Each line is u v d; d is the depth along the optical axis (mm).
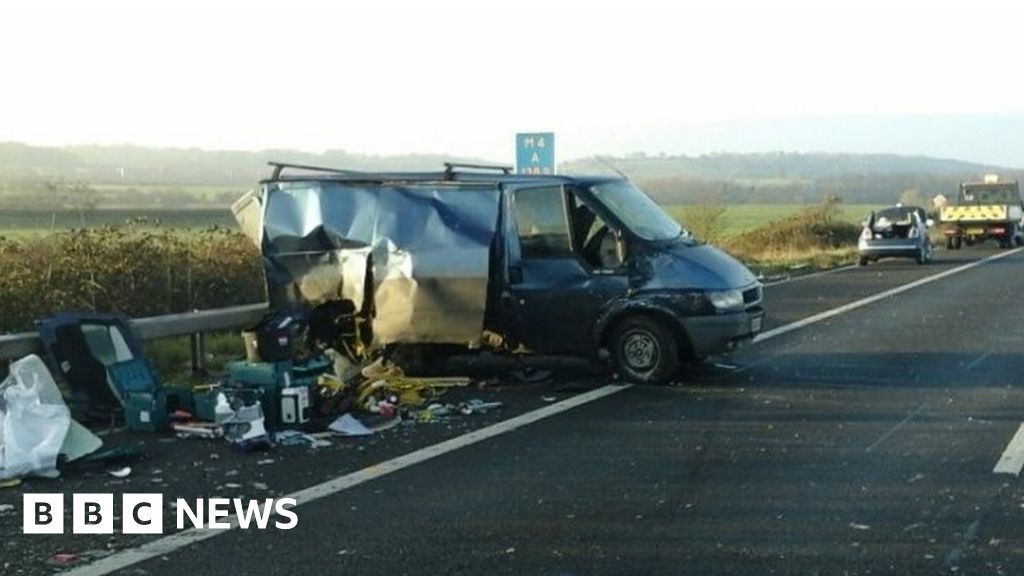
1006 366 13711
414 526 7297
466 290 12461
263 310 13844
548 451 9359
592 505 7734
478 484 8328
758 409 11070
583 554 6695
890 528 7133
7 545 7008
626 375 12469
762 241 44062
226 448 9617
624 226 12367
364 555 6730
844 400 11523
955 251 46938
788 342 15977
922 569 6363
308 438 9828
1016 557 6555
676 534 7066
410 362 12984
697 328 12133
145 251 16125
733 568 6406
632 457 9117
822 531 7082
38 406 8977
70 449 8992
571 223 12477
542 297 12477
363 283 12758
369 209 12914
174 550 6871
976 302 22094
